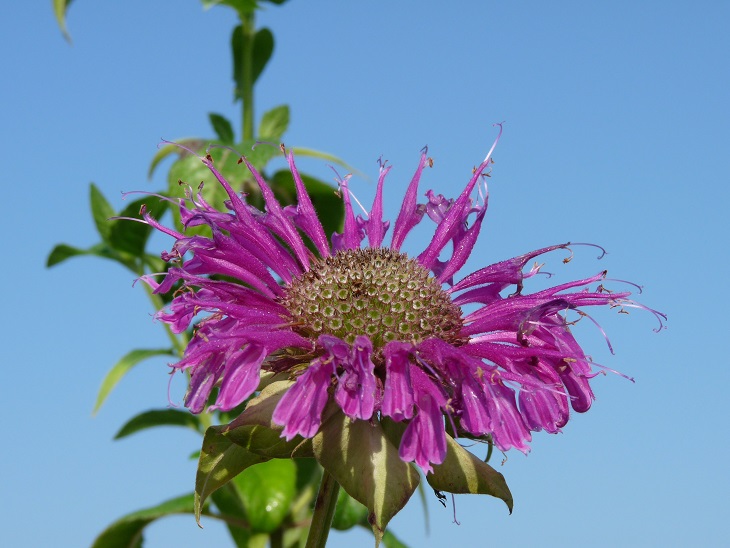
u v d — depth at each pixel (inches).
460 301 9.4
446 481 8.7
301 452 8.7
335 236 10.0
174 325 9.0
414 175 9.8
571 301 9.0
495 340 9.1
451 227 9.6
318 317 9.0
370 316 8.9
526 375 8.8
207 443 8.9
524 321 8.7
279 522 11.8
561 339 8.9
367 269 9.1
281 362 8.9
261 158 11.9
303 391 8.3
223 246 9.0
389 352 8.5
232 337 8.5
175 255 9.0
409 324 9.0
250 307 9.1
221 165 11.8
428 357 8.8
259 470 12.0
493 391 8.5
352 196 10.1
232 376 8.4
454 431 8.8
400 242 9.7
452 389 8.7
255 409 8.7
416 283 9.2
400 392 8.4
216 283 8.9
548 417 8.7
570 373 8.9
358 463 8.6
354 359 8.4
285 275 9.3
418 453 8.3
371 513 8.4
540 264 9.5
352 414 8.2
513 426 8.5
